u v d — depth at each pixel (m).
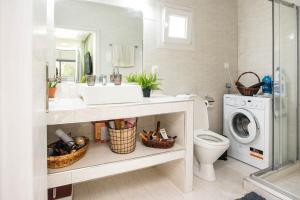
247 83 2.75
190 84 2.46
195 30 2.46
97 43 1.88
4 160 0.35
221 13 2.68
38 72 0.55
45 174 0.86
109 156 1.50
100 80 1.88
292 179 1.93
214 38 2.63
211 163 1.95
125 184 1.88
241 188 1.79
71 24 1.76
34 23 0.44
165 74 2.28
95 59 1.88
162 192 1.74
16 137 0.36
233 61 2.82
